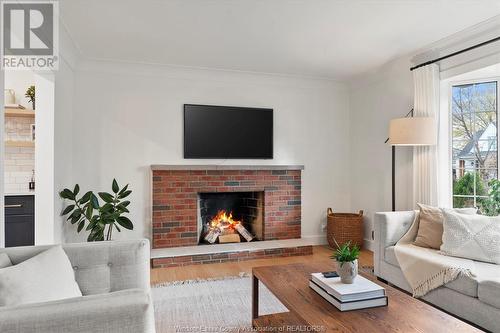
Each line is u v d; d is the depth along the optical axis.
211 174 4.36
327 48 3.60
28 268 1.42
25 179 4.09
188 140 4.32
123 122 4.11
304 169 4.85
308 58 3.94
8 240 3.59
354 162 4.96
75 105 3.94
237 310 2.60
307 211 4.88
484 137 3.45
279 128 4.75
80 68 3.95
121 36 3.25
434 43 3.44
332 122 5.00
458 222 2.67
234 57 3.89
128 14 2.77
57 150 3.20
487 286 2.05
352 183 5.01
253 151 4.60
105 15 2.78
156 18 2.85
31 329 0.93
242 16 2.82
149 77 4.21
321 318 1.54
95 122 4.01
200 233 4.58
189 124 4.32
